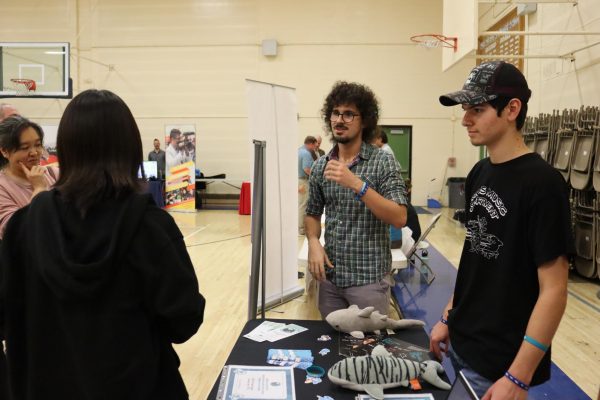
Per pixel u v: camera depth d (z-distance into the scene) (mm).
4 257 886
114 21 10227
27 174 1729
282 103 2871
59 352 867
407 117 10016
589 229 4199
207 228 7484
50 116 10406
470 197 1265
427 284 4148
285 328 1546
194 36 10180
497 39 8211
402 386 1175
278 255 2988
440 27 9797
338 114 1738
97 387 837
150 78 10281
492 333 1140
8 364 896
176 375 966
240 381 1188
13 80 8852
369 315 1483
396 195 1664
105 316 844
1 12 10328
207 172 10414
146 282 865
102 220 856
